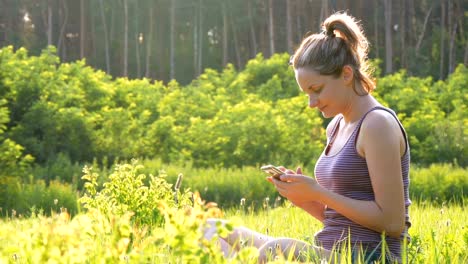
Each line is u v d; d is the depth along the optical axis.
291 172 3.49
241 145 21.86
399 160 3.34
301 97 26.50
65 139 22.19
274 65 31.23
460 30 49.50
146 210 4.82
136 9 54.66
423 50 49.31
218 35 57.47
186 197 4.80
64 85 24.27
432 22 51.75
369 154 3.34
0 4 53.00
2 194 14.94
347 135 3.48
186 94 29.47
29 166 18.84
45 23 54.62
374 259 3.33
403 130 3.44
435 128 24.05
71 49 55.62
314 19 52.41
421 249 3.76
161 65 55.59
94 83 26.12
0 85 22.44
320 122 23.91
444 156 23.59
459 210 7.79
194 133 23.11
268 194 16.31
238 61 53.53
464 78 29.59
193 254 2.15
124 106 27.69
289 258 2.97
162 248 2.85
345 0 51.25
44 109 21.98
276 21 54.09
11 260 2.47
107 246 2.37
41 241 2.21
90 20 55.28
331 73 3.41
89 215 2.88
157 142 23.91
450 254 3.68
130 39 55.53
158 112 27.61
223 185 16.53
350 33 3.44
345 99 3.45
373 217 3.30
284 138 21.98
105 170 18.42
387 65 46.50
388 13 47.00
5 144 17.05
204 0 55.19
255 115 22.81
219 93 29.69
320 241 3.51
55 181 15.91
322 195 3.35
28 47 53.94
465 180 16.00
